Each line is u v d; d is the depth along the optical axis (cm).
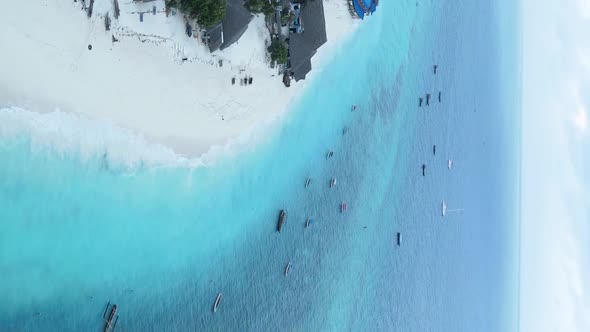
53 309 3164
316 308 5356
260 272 4753
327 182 5612
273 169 4969
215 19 3962
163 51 3822
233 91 4506
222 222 4428
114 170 3512
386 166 6638
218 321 4344
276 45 4816
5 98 2842
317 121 5531
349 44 6053
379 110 6575
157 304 3847
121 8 3481
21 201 2961
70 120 3200
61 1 3109
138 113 3672
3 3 2820
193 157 4153
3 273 2903
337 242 5675
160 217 3881
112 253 3512
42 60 3027
